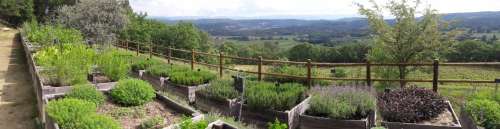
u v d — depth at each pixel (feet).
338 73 34.91
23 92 30.37
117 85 22.04
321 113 20.13
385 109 19.43
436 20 34.78
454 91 28.53
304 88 24.80
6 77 37.63
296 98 21.99
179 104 20.33
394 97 21.59
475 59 43.14
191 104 25.93
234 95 22.89
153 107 20.77
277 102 20.53
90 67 30.14
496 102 19.77
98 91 21.52
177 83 28.14
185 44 119.96
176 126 16.16
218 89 23.65
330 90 23.16
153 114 19.48
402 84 31.86
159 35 117.60
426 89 22.76
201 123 15.11
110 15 64.34
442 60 36.60
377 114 21.42
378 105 21.47
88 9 63.10
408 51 35.60
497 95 21.11
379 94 24.06
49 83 25.75
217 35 268.82
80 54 30.40
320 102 20.24
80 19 62.28
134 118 18.78
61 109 16.26
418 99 20.30
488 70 43.19
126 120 18.43
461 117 20.43
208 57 91.81
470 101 20.10
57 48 37.50
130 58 41.27
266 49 141.49
